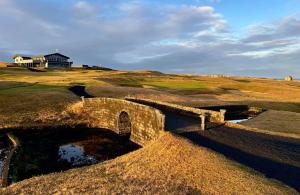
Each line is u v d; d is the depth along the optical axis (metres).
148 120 41.91
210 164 24.14
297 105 77.94
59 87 87.00
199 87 109.19
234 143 30.94
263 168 24.11
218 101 77.75
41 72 152.25
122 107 51.81
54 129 55.25
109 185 23.73
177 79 141.88
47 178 26.91
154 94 82.44
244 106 69.88
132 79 127.69
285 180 21.78
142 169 26.30
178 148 28.14
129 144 46.62
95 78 118.06
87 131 55.50
